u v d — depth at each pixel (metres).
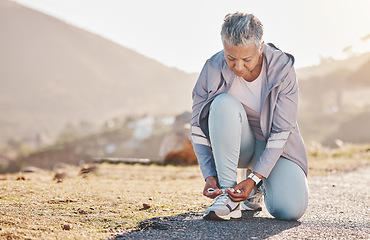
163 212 2.81
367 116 48.38
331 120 50.56
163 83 141.00
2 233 2.14
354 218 2.82
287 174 2.56
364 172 6.38
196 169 7.16
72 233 2.22
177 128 9.12
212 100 2.56
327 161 8.55
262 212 2.92
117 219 2.57
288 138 2.51
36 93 186.75
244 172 2.98
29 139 90.25
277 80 2.46
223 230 2.29
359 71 55.09
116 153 38.34
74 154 40.47
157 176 5.88
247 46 2.21
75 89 186.75
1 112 156.00
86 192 3.58
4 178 5.04
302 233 2.30
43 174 6.12
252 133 2.67
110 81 192.25
